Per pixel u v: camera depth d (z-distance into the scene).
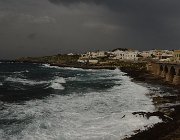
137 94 48.50
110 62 177.75
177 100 42.22
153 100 42.28
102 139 23.19
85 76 97.25
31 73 115.25
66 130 25.80
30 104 39.03
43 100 42.59
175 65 68.75
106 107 36.78
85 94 49.03
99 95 47.56
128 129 25.80
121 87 60.34
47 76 98.38
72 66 172.50
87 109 35.47
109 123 27.94
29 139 23.27
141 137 23.38
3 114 32.16
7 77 90.25
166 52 180.50
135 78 82.81
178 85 64.25
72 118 30.45
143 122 27.98
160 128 25.86
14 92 52.50
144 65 141.62
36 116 31.27
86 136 23.97
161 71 90.69
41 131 25.45
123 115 30.78
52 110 34.66
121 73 112.19
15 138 23.44
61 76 98.62
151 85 65.88
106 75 101.44
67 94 49.28
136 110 34.75
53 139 23.31
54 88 58.28
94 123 28.22
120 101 41.28
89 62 193.00
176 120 29.20
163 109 35.31
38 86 63.34
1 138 23.34
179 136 23.50
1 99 43.78
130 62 166.38
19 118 30.28
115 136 23.84
